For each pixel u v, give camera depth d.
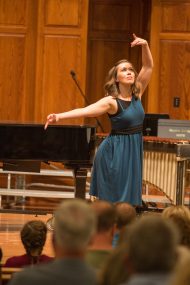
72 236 3.99
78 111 8.82
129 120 9.15
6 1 17.02
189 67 17.08
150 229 3.70
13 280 3.95
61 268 3.96
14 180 16.75
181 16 17.05
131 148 9.22
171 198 11.43
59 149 11.16
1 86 17.05
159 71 17.06
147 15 18.33
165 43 17.08
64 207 4.07
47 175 16.53
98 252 5.01
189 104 17.06
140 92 9.25
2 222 13.05
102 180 9.27
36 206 15.58
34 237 7.04
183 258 3.77
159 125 12.30
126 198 9.20
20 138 11.16
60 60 16.91
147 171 11.62
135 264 3.67
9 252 10.02
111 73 9.20
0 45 17.05
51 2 16.89
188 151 11.17
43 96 16.91
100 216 5.12
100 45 18.44
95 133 11.16
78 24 16.89
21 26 17.06
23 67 17.06
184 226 5.95
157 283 3.59
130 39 18.50
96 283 3.98
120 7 18.44
